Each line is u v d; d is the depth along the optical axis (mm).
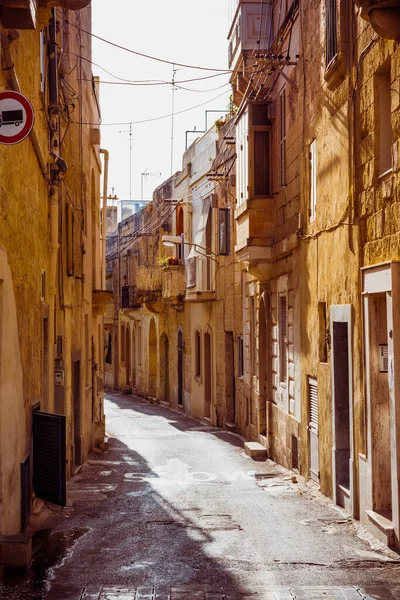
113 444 20688
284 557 8180
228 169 23062
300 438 14062
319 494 12195
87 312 19109
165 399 36781
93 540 8875
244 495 12344
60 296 13445
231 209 22859
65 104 14414
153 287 34938
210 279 26672
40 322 10695
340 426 11250
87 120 19922
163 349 36812
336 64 10719
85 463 16719
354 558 8125
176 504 11461
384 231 9039
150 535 9203
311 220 13266
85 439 17438
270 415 17344
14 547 7516
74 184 16109
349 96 10352
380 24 8125
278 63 14602
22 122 6750
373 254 9461
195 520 10188
